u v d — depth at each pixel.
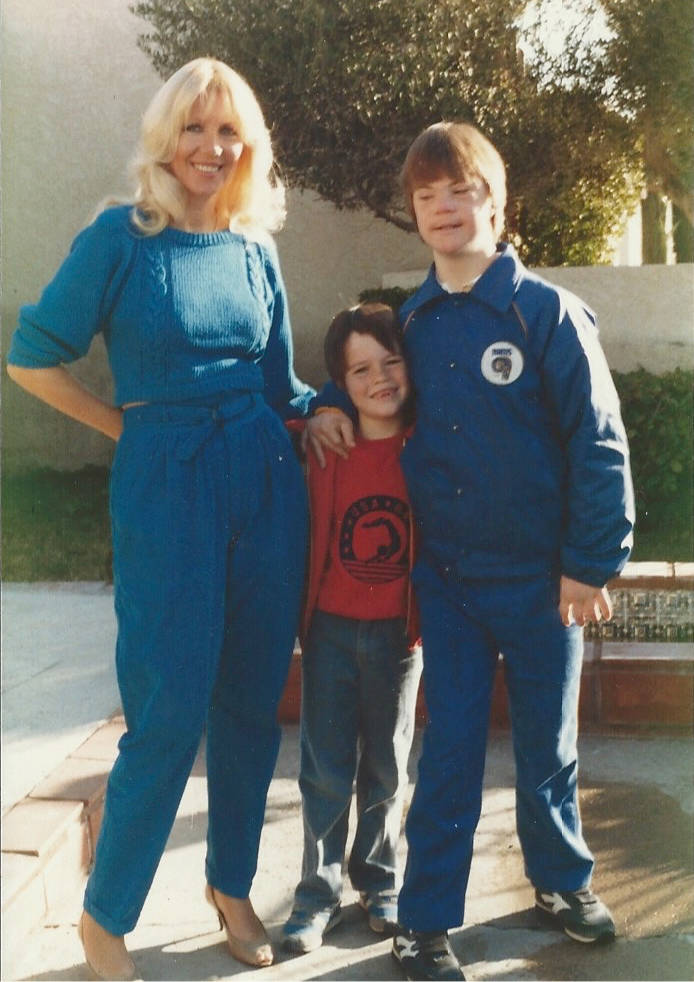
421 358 2.10
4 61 6.14
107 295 1.96
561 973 2.09
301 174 6.04
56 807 2.46
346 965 2.13
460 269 2.07
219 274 2.01
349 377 2.14
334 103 5.62
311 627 2.20
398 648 2.19
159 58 5.92
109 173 6.20
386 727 2.21
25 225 6.07
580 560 2.03
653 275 6.84
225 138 2.03
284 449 2.09
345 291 7.34
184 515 1.94
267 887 2.44
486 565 2.09
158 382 1.97
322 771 2.19
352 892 2.43
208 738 2.17
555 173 6.43
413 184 2.06
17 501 5.79
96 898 2.04
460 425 2.04
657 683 3.22
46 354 1.98
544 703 2.12
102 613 4.44
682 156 6.35
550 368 1.99
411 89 5.58
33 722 3.10
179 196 1.99
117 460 2.00
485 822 2.72
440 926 2.05
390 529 2.15
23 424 6.37
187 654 1.95
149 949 2.20
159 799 2.00
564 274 6.96
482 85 5.82
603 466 1.98
